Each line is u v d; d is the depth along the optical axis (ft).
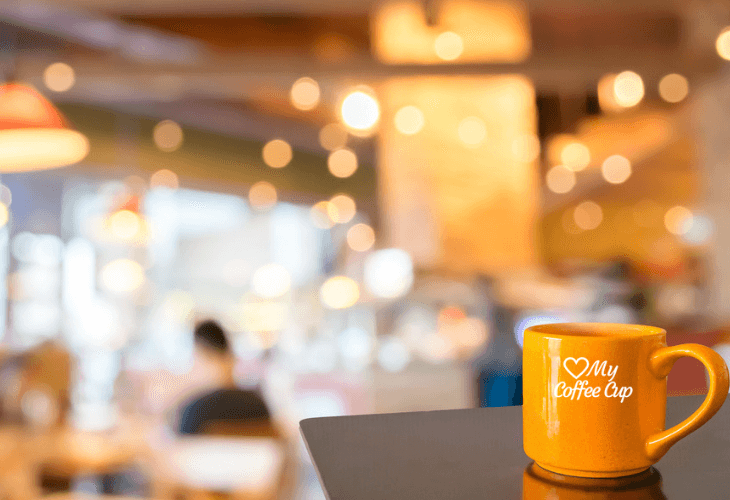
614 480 1.47
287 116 29.12
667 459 1.63
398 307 15.43
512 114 16.71
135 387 14.55
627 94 15.31
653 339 1.52
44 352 12.28
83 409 11.32
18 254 25.38
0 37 19.71
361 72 15.01
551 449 1.51
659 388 1.53
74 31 20.20
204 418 6.59
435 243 16.67
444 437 1.83
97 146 24.61
